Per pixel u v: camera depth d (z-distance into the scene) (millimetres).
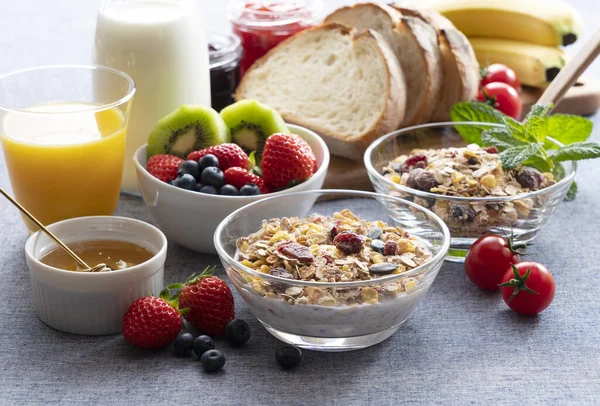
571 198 1064
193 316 888
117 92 1012
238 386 854
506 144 1006
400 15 1177
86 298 886
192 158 985
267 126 1019
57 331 904
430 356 882
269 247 887
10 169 983
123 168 1068
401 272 871
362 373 866
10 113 966
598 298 941
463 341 896
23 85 1007
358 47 1141
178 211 964
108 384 855
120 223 933
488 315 924
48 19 1450
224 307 887
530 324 915
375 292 851
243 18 1234
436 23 1154
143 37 1042
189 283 893
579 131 1056
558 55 1223
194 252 996
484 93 1152
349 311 848
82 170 975
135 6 1062
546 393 851
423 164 997
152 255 923
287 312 854
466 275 968
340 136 1105
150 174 982
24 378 860
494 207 960
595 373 868
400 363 875
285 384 856
